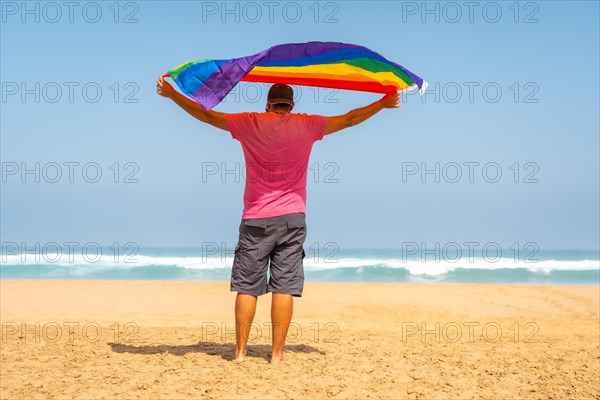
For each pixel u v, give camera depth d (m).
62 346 5.95
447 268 31.25
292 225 5.17
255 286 5.24
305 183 5.33
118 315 11.18
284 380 4.75
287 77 5.69
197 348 5.92
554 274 29.42
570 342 7.12
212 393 4.42
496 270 30.61
